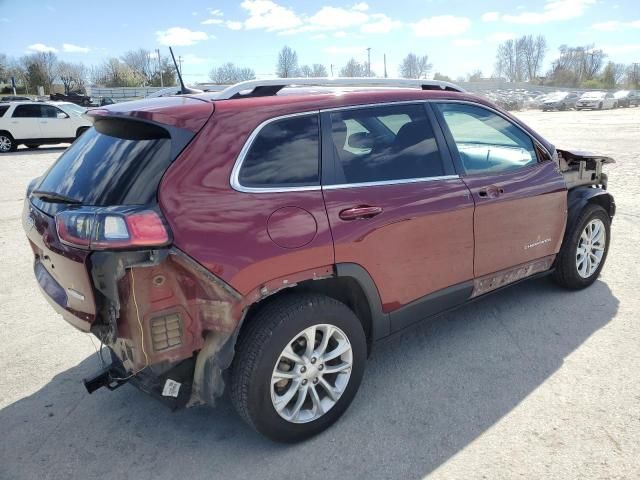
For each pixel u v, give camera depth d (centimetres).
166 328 242
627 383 331
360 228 292
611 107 4828
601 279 501
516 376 344
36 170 1431
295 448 286
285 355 271
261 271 258
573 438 283
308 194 278
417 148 333
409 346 390
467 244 352
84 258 238
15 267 597
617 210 769
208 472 271
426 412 311
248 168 263
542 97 5450
